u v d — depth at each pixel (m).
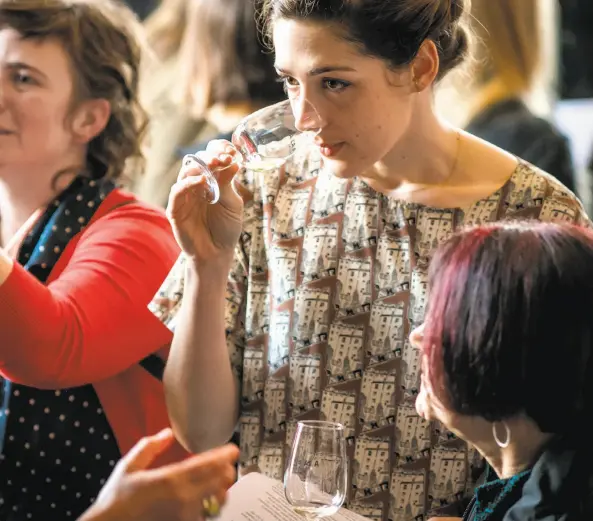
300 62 1.92
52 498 2.45
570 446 1.60
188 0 3.79
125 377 2.49
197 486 1.67
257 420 2.29
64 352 2.33
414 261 2.19
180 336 2.23
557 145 3.38
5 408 2.41
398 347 2.20
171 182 3.66
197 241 2.16
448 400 1.69
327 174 2.25
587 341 1.61
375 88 1.94
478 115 3.42
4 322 2.25
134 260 2.47
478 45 3.38
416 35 1.93
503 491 1.67
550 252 1.63
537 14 3.45
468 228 1.76
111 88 2.64
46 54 2.53
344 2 1.86
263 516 1.90
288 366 2.25
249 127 2.07
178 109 3.62
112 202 2.60
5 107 2.52
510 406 1.63
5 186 2.61
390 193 2.21
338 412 2.23
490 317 1.62
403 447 2.20
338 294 2.23
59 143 2.58
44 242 2.53
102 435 2.45
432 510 2.20
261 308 2.28
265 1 2.02
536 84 3.51
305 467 1.81
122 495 1.64
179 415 2.26
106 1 2.69
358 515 1.96
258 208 2.28
